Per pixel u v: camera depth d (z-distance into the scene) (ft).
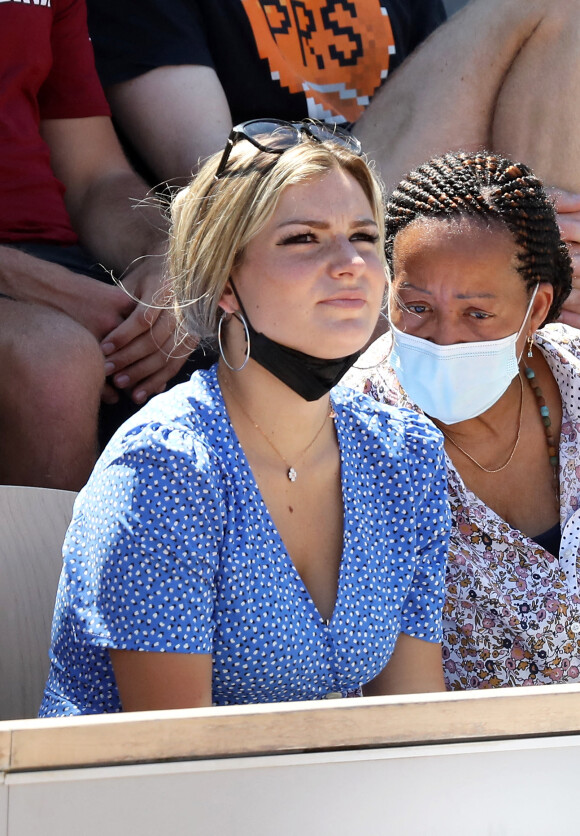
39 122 28.94
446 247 17.62
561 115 29.09
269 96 31.24
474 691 10.12
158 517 13.83
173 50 30.04
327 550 15.46
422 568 16.43
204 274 14.61
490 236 17.58
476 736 9.95
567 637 18.38
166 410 14.83
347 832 9.87
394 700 9.89
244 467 14.62
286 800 9.74
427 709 9.88
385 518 15.99
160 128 30.37
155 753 9.52
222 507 14.23
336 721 9.75
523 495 19.26
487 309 17.76
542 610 18.21
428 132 30.58
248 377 14.93
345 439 15.89
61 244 27.89
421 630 16.29
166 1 29.96
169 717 9.54
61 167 29.30
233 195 14.23
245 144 14.42
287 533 15.10
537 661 18.38
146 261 27.43
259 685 14.42
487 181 18.06
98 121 29.43
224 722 9.59
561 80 28.89
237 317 14.76
